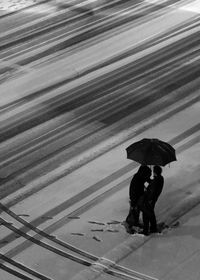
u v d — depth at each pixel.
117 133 18.72
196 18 26.72
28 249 14.11
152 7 28.19
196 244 13.91
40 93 21.52
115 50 24.34
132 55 23.84
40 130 19.23
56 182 16.56
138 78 22.09
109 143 18.20
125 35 25.56
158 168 13.70
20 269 13.48
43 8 28.92
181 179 16.25
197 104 20.08
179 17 26.89
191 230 14.37
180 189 15.87
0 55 24.72
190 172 16.55
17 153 18.06
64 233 14.58
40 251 14.02
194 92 20.86
